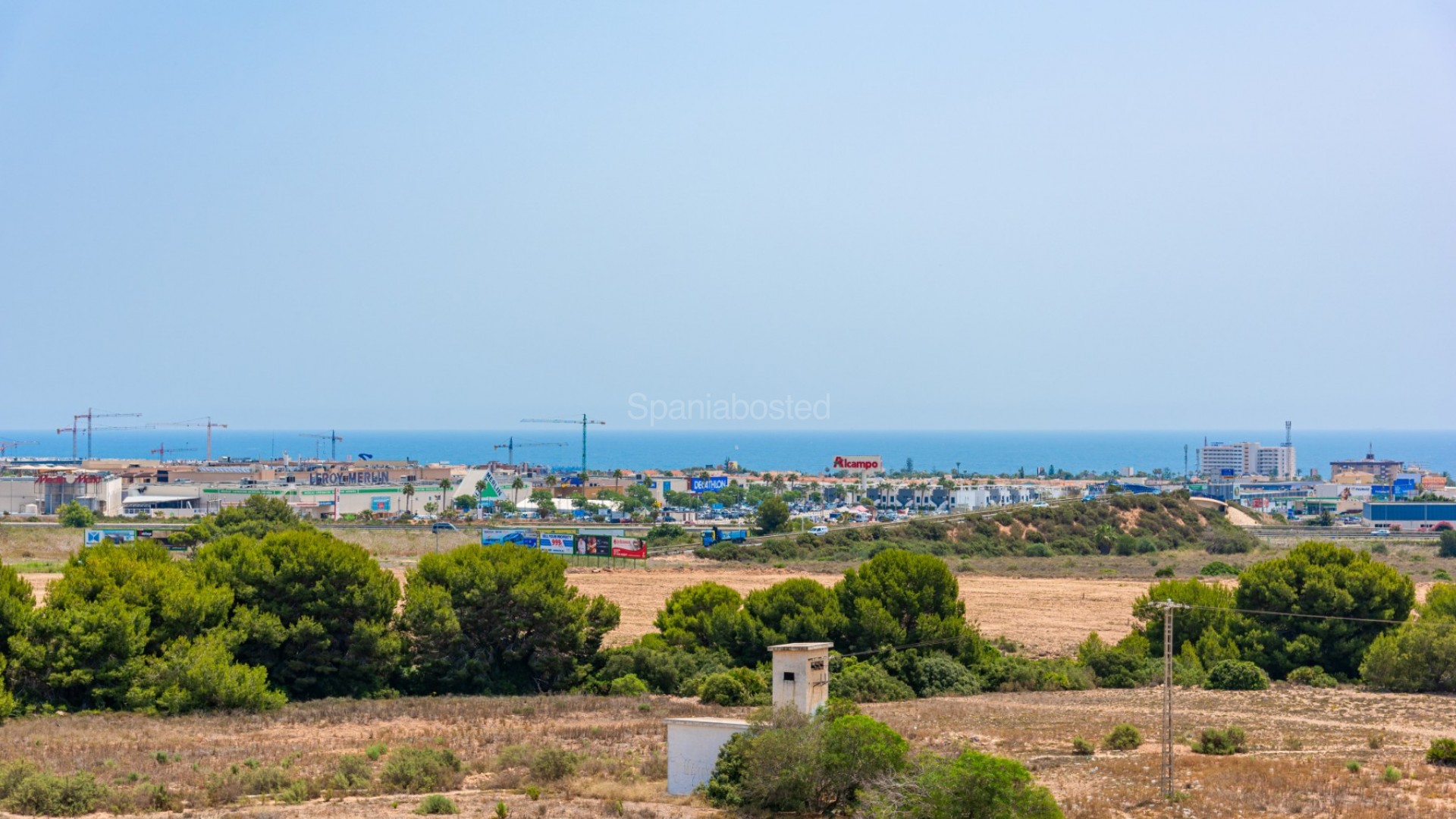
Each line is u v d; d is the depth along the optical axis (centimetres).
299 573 7412
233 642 7075
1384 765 4984
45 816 4112
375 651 7325
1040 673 7850
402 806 4328
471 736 5875
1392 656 7469
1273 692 7388
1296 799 4281
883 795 3953
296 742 5672
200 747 5484
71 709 6519
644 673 7775
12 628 6612
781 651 4884
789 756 4262
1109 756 5294
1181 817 4106
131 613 6819
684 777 4647
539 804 4369
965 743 5553
